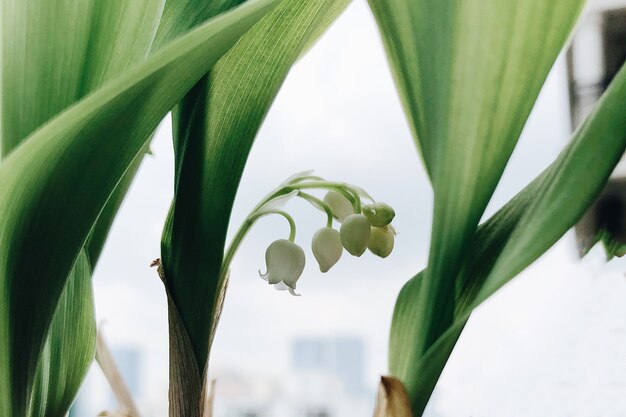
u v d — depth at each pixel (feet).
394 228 0.58
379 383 0.48
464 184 0.50
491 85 0.48
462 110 0.49
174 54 0.41
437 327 0.51
